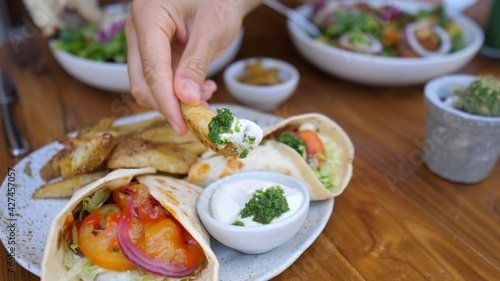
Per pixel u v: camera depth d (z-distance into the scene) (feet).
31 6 2.28
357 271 1.36
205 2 1.57
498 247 1.44
